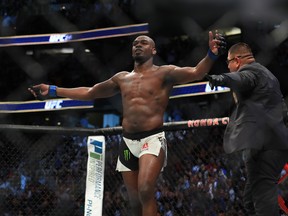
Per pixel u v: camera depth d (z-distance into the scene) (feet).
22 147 15.40
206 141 15.46
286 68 31.76
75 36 33.40
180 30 38.11
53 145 15.92
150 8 36.78
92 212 12.53
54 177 15.87
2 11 41.47
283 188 11.20
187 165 15.99
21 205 16.03
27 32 40.57
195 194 15.46
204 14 34.19
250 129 8.44
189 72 9.65
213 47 9.12
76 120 41.16
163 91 10.12
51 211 15.74
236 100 9.11
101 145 13.07
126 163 10.10
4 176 16.12
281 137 8.52
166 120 36.55
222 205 14.74
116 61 39.81
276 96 8.84
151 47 10.55
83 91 11.29
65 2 40.40
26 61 42.22
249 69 8.98
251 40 32.83
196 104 34.96
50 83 41.19
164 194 15.90
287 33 31.09
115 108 40.19
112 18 38.63
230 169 14.58
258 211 8.51
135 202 10.19
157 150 9.62
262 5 28.73
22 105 29.17
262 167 8.54
